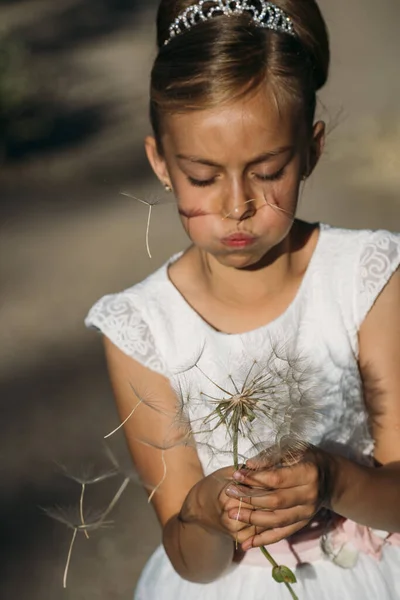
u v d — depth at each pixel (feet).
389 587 7.00
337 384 7.06
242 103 6.30
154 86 6.68
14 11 56.75
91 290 22.40
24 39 50.11
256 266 7.14
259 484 5.79
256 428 6.20
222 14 6.80
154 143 7.18
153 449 7.25
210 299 7.32
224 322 7.27
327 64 7.38
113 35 49.90
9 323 21.24
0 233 26.84
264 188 6.46
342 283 7.15
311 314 7.16
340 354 7.07
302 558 6.97
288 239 7.26
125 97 38.83
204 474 7.18
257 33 6.57
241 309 7.25
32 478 15.05
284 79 6.46
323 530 7.04
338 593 6.87
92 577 12.72
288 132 6.45
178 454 7.17
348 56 40.86
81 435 16.10
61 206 28.58
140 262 23.56
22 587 12.71
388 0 51.13
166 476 7.21
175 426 6.79
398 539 7.15
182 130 6.40
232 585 7.02
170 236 24.82
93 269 23.54
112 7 55.83
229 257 6.64
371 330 7.09
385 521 6.55
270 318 7.22
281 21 6.88
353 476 6.32
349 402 7.06
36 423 16.70
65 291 22.52
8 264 24.61
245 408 5.91
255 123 6.31
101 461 15.20
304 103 6.63
